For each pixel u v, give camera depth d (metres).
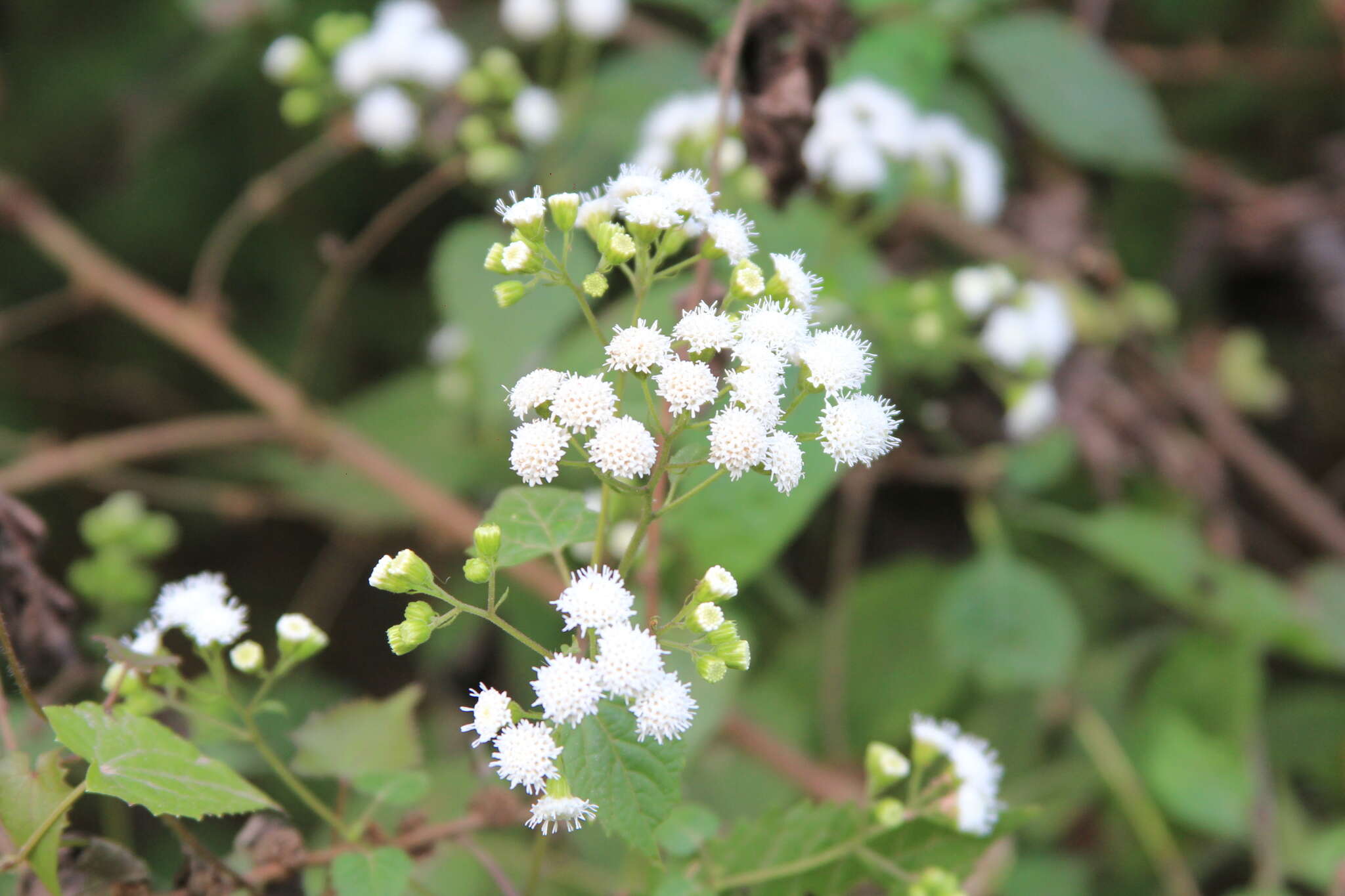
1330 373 0.67
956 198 0.51
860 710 0.53
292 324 0.67
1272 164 0.69
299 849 0.41
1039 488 0.56
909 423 0.56
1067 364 0.59
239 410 0.70
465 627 0.55
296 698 0.53
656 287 0.46
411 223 0.68
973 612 0.51
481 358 0.47
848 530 0.54
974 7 0.55
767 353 0.38
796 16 0.44
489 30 0.63
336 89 0.54
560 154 0.54
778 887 0.41
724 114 0.43
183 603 0.41
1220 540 0.60
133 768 0.38
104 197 0.66
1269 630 0.53
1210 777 0.50
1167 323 0.62
